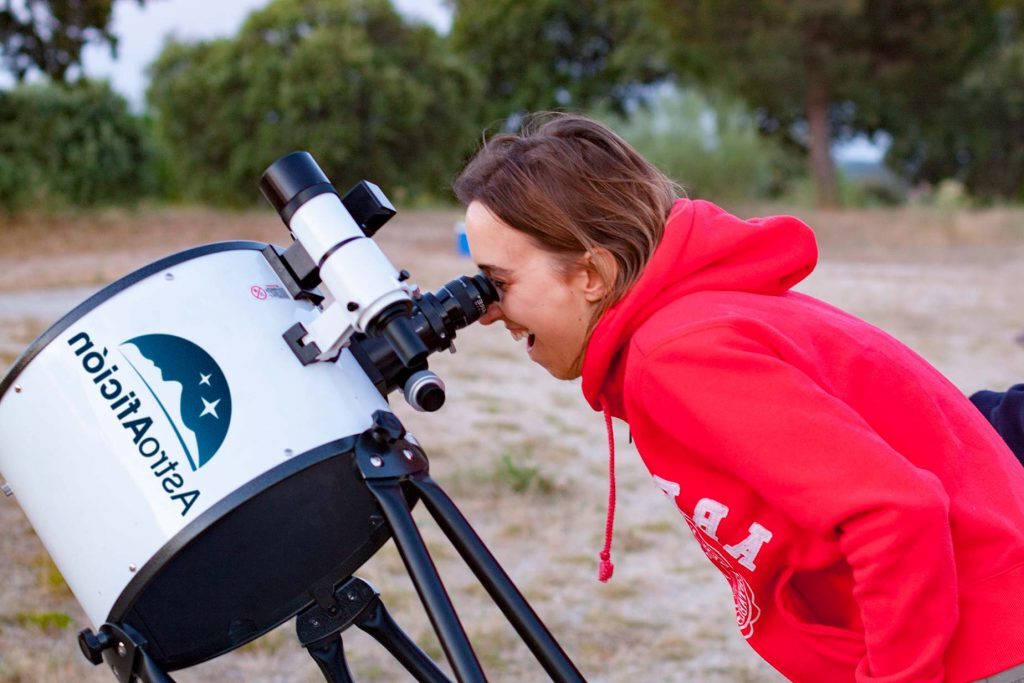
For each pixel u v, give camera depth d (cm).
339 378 140
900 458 120
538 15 2148
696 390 123
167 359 134
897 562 118
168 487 130
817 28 1539
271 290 144
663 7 1596
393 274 130
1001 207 1689
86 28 855
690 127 1620
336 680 158
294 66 1330
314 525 136
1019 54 2052
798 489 120
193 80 1352
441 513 139
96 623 139
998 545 130
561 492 395
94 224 1162
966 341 661
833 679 142
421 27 1452
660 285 134
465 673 124
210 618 137
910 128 2070
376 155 1404
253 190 1388
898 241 1234
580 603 315
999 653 127
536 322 142
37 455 139
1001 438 153
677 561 348
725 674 279
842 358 133
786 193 2091
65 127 1274
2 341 516
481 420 477
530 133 148
